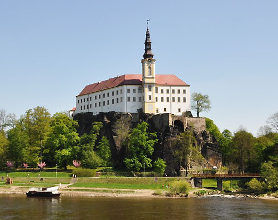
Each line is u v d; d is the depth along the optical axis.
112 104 171.50
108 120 166.00
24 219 73.50
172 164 140.88
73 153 145.38
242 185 133.38
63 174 138.00
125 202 97.31
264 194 114.19
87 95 189.25
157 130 152.88
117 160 152.50
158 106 163.88
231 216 77.44
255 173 135.12
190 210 84.75
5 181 133.12
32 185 126.31
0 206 89.69
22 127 156.00
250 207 89.81
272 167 121.38
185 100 167.38
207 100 181.00
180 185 112.31
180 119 154.75
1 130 166.38
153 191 116.94
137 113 163.25
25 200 100.69
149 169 142.62
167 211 83.12
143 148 142.50
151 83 162.62
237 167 152.88
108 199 103.31
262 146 148.50
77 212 81.38
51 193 107.31
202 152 154.62
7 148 149.88
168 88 166.38
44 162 148.12
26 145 146.88
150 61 163.38
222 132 184.88
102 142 154.50
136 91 165.50
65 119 153.62
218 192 119.94
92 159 143.38
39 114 151.25
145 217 76.06
